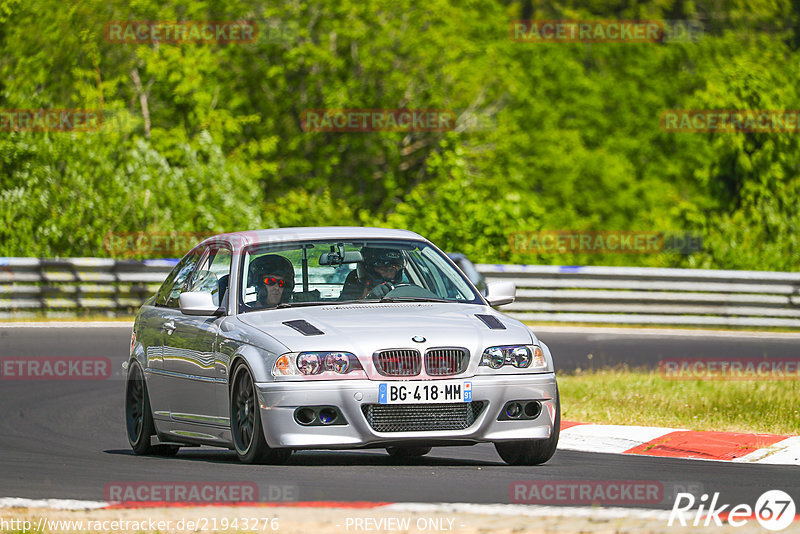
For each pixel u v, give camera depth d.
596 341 69.94
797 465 30.48
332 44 124.56
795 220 103.31
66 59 102.31
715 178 110.75
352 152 127.12
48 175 90.19
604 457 31.86
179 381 31.47
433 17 124.50
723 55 149.38
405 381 27.47
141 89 114.75
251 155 117.38
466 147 123.81
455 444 28.12
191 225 93.56
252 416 28.19
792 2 159.50
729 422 37.88
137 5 111.94
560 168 140.25
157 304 34.78
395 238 32.34
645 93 148.25
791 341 72.56
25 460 30.78
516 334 29.03
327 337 27.80
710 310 80.31
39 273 75.44
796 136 109.62
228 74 122.44
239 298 30.30
